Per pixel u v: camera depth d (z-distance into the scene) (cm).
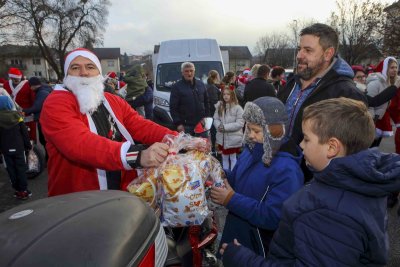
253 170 183
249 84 534
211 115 668
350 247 109
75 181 183
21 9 3278
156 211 164
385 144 782
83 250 90
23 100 678
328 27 232
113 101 209
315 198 118
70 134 162
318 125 125
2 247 92
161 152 157
